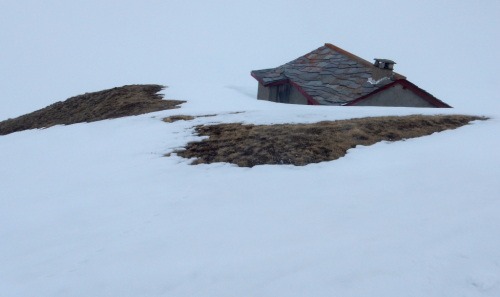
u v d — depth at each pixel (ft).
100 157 35.58
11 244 19.93
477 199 18.89
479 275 12.33
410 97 63.52
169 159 32.65
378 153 29.91
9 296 14.64
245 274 13.88
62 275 15.61
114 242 18.15
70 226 21.08
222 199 22.61
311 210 19.65
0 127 76.74
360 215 18.34
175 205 22.29
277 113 44.93
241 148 33.45
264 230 17.69
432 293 11.73
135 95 76.38
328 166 27.94
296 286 12.75
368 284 12.44
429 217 17.21
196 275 14.21
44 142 48.29
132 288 13.92
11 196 28.40
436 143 31.73
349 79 65.05
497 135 33.17
